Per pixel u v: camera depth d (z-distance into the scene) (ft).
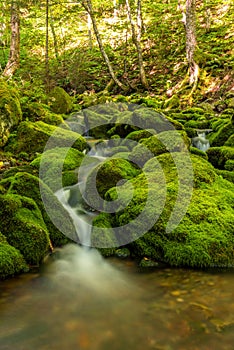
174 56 56.29
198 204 14.85
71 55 64.54
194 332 9.13
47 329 9.40
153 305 10.56
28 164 21.95
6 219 13.80
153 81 52.13
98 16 82.64
